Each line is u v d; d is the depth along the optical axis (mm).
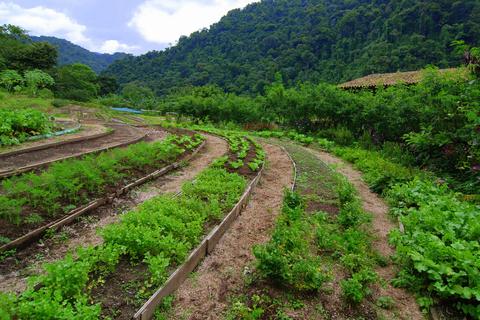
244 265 4465
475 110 8500
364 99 16312
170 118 31734
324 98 18062
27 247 4527
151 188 7449
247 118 24141
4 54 44719
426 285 4094
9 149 9305
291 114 20125
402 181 8164
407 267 4516
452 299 3854
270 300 3725
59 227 5098
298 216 5762
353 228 5520
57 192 5730
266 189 7883
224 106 25312
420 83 12805
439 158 10164
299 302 3736
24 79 31469
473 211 5730
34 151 9617
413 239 4844
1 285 3703
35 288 3471
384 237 5637
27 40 51938
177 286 3867
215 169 8375
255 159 10148
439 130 10289
